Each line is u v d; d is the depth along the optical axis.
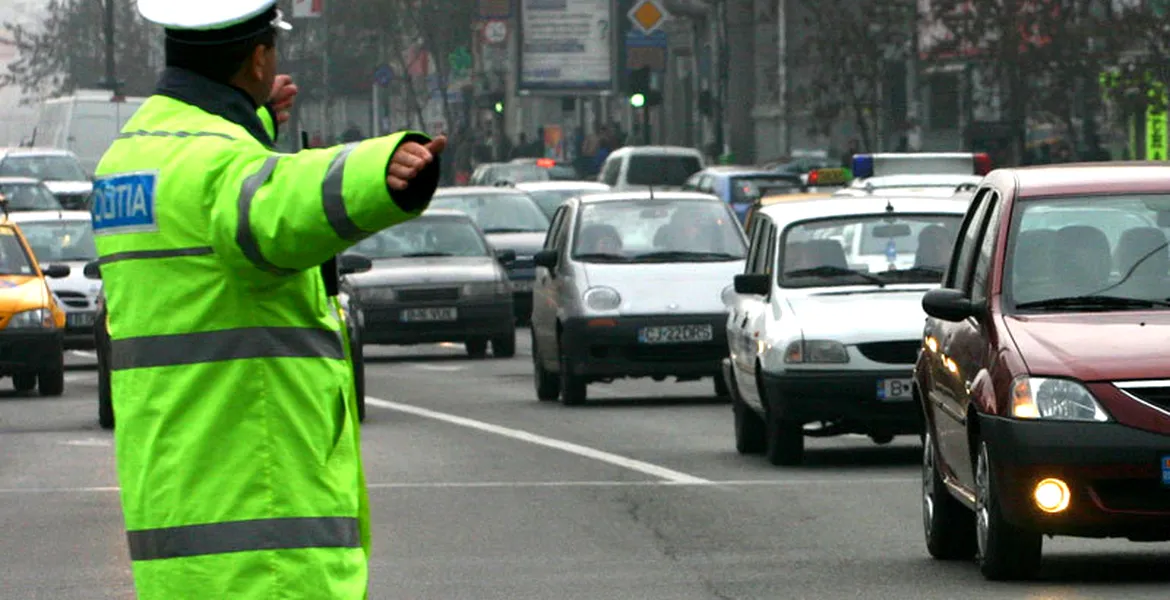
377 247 88.88
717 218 68.75
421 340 86.62
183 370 14.10
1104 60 141.75
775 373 47.72
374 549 37.12
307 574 14.20
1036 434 30.44
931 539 34.69
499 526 39.91
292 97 15.52
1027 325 32.12
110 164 14.23
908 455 51.12
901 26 167.88
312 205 12.98
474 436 57.28
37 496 45.94
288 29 15.03
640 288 65.94
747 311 51.59
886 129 173.62
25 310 73.56
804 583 32.56
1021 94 146.00
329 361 14.39
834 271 50.69
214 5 14.41
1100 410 30.39
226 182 13.58
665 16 195.75
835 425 48.91
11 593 32.97
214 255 13.94
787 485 45.34
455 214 90.94
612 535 38.47
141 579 14.36
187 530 14.17
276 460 14.17
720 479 46.72
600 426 59.84
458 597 31.73
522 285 107.62
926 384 35.94
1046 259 33.41
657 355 65.56
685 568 34.34
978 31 144.50
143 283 14.10
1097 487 30.44
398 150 12.88
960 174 94.94
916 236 51.53
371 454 53.09
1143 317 32.19
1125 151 151.75
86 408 69.38
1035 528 30.62
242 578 14.15
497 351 89.25
